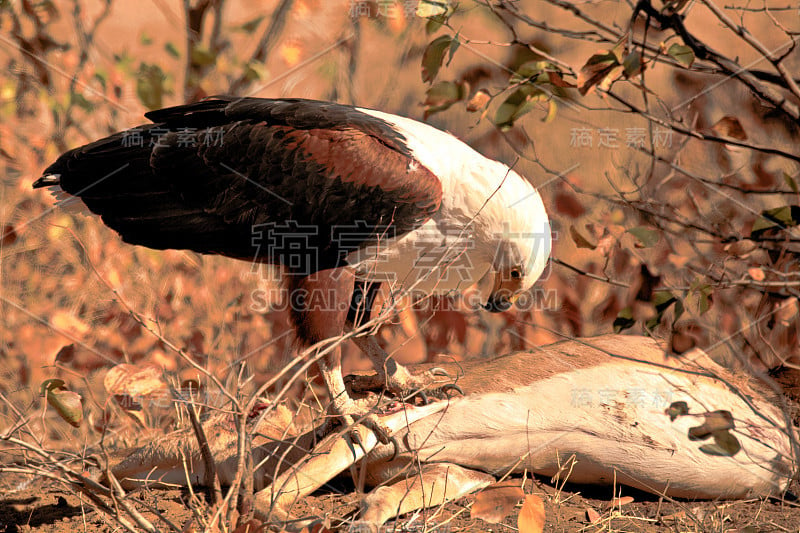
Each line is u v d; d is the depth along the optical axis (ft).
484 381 25.08
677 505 24.40
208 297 37.01
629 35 25.94
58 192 28.32
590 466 24.58
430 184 26.30
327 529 19.61
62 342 33.65
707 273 30.63
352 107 28.48
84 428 29.86
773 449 23.76
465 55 47.50
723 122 29.48
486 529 22.71
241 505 20.45
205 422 24.66
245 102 27.99
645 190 35.55
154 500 24.04
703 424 22.26
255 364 36.06
